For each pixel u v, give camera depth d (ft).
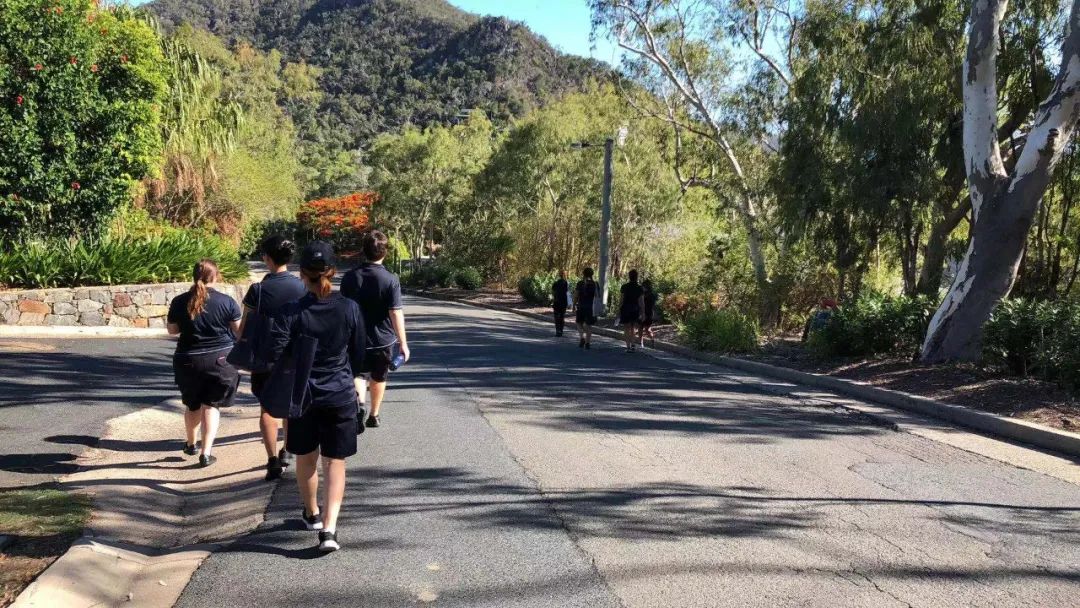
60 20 53.52
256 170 113.70
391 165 181.68
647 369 45.47
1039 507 18.92
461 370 42.06
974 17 39.65
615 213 115.75
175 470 21.29
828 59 60.03
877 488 20.27
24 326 50.60
